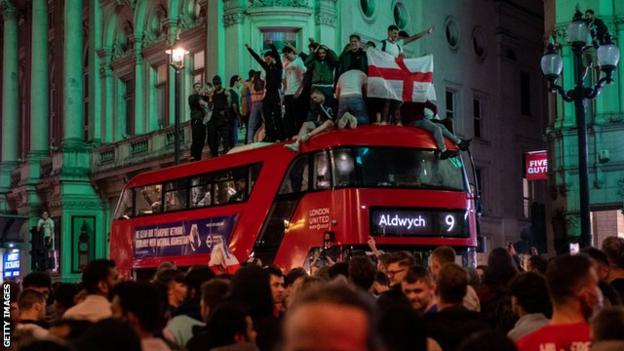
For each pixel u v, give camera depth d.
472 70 47.59
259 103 28.64
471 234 20.75
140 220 27.05
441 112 45.12
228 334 6.50
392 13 42.66
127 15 48.94
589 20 22.72
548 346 6.20
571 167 33.97
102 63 50.06
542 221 38.28
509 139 49.69
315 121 22.23
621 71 33.94
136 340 5.09
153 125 46.69
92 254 49.31
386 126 20.58
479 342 4.97
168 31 44.72
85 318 7.83
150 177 26.92
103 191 49.81
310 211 20.39
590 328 5.81
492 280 10.67
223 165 23.55
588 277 6.23
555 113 35.28
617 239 10.88
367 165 19.95
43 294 10.95
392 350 4.81
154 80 46.91
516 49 51.03
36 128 54.09
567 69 34.31
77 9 50.50
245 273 7.86
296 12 38.22
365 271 9.82
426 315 7.57
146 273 26.53
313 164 20.59
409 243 19.80
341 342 3.03
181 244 24.73
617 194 33.09
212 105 32.41
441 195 20.42
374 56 21.02
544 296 7.18
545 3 36.28
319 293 3.19
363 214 19.56
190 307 9.83
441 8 45.78
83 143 50.44
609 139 33.44
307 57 24.12
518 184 49.94
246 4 38.88
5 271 52.31
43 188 51.78
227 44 39.19
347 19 39.62
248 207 22.22
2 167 58.12
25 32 58.81
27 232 52.84
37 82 54.47
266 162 22.03
